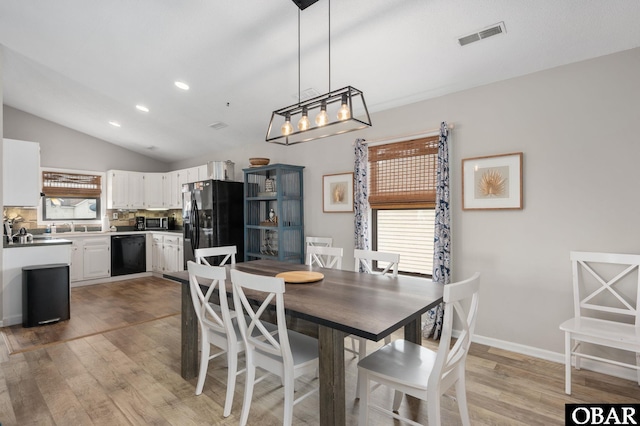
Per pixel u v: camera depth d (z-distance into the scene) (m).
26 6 3.00
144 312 4.17
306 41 2.87
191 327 2.52
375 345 3.17
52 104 5.18
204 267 2.08
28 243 3.90
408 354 1.88
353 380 2.51
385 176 3.72
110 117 5.37
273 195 4.51
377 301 1.89
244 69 3.44
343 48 2.88
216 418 2.05
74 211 6.21
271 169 4.52
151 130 5.66
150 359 2.85
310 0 2.29
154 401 2.22
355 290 2.14
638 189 2.38
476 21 2.36
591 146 2.55
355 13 2.47
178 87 4.02
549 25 2.31
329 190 4.26
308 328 1.95
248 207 4.98
